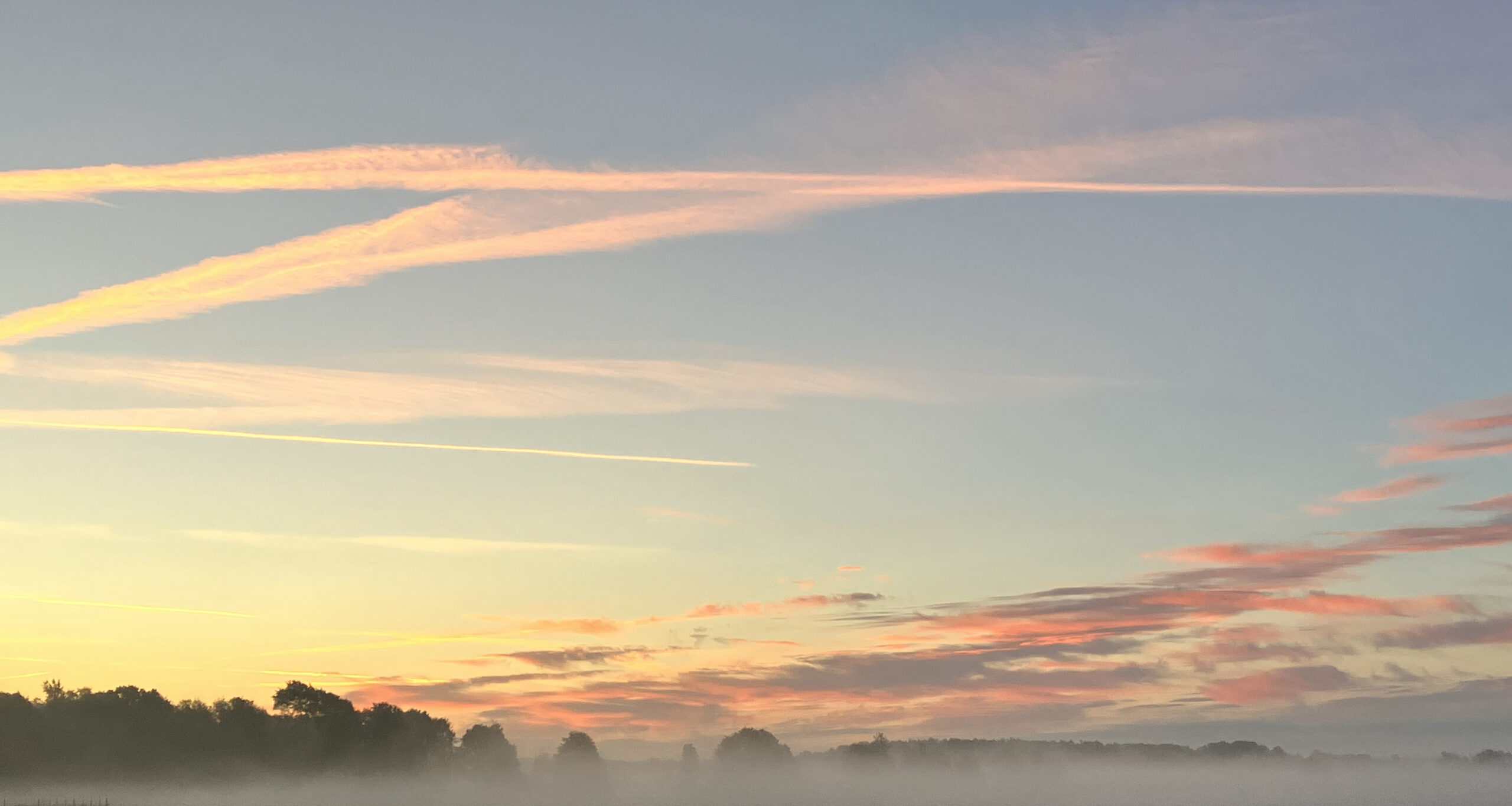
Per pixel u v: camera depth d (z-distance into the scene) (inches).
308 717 6850.4
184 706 6279.5
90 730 5644.7
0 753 5201.8
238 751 6200.8
